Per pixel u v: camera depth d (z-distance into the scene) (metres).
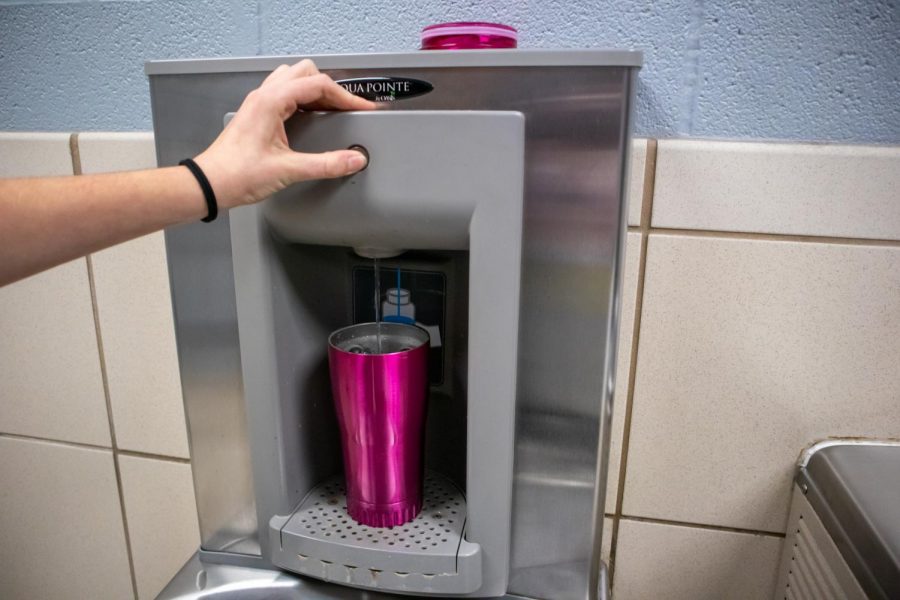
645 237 0.59
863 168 0.54
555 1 0.57
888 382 0.58
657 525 0.66
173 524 0.80
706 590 0.67
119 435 0.78
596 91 0.43
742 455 0.62
